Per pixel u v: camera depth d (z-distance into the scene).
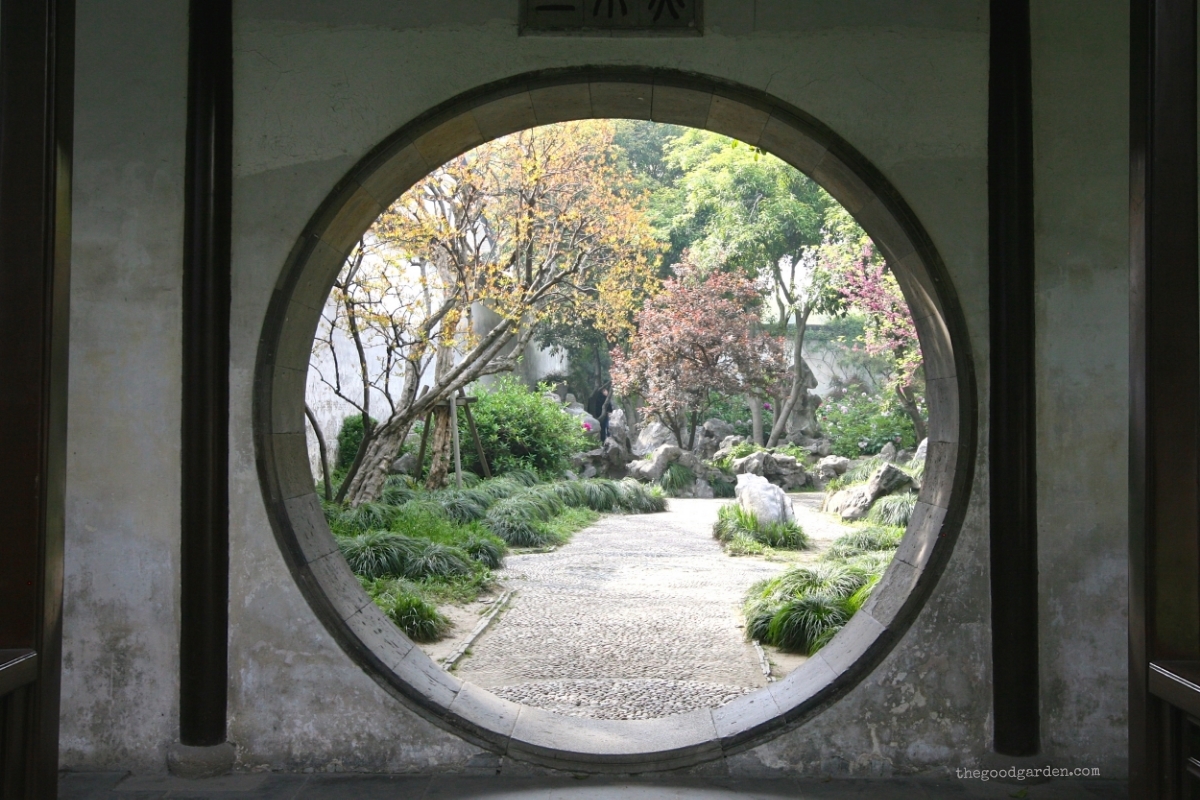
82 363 3.64
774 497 11.02
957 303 3.61
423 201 10.43
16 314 2.31
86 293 3.64
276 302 3.67
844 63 3.65
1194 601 2.25
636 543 10.96
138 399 3.63
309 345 4.11
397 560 7.81
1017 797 3.38
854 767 3.57
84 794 3.38
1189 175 2.29
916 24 3.64
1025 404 3.53
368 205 3.94
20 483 2.31
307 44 3.68
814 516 13.25
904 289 4.09
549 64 3.68
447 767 3.61
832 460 18.06
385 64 3.69
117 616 3.62
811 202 20.28
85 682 3.62
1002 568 3.53
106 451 3.63
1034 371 3.57
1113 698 3.55
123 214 3.65
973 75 3.63
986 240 3.62
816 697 3.61
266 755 3.62
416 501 10.54
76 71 3.65
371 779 3.56
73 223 3.64
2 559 2.30
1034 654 3.52
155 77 3.65
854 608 6.00
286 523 3.70
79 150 3.64
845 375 24.23
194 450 3.58
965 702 3.57
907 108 3.65
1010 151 3.55
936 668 3.58
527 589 8.12
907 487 12.48
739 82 3.67
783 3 3.67
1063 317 3.59
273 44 3.68
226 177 3.64
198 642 3.57
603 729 3.98
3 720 2.22
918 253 3.64
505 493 12.48
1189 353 2.28
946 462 3.74
